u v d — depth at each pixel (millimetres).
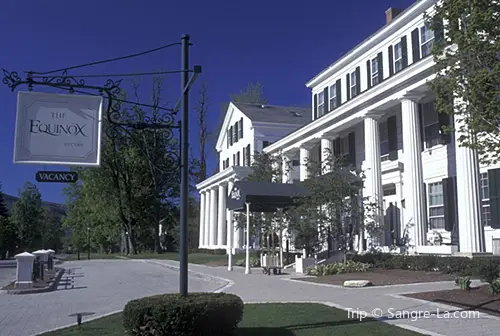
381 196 20984
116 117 8438
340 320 8680
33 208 95812
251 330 8133
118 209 48719
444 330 7598
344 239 19422
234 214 26141
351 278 15906
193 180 59438
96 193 48719
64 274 25109
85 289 17609
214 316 6746
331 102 28391
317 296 12086
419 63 17938
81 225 59281
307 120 40781
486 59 9352
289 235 23047
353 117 22938
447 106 9953
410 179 18750
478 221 15828
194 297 7285
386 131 23828
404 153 19172
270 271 20312
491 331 7473
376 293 12039
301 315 9266
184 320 6586
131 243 50062
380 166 21406
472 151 16016
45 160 7766
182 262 7516
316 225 19844
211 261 29969
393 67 22297
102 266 32281
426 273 15859
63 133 7875
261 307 10492
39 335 8719
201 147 59531
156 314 6613
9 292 16281
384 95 20484
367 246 21531
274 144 33094
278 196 20625
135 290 17109
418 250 18203
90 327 9195
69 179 7867
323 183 19125
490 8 8938
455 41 9664
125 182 47281
